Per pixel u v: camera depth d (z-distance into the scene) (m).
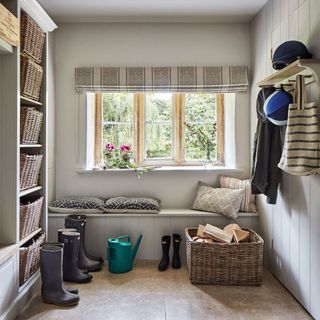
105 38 3.42
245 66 3.39
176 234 3.15
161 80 3.33
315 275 2.08
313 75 1.96
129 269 2.95
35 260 2.49
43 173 2.67
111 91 3.36
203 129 3.64
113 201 3.22
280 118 2.21
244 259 2.64
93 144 3.59
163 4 2.99
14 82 2.14
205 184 3.48
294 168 1.97
